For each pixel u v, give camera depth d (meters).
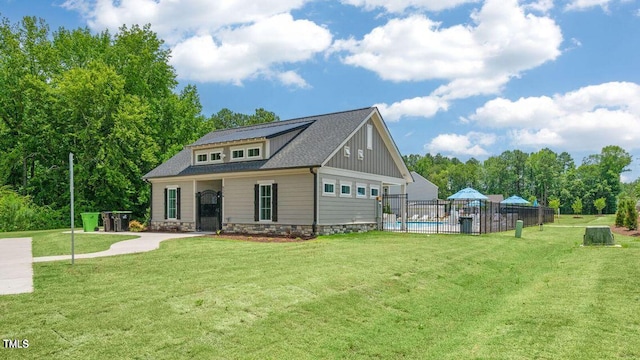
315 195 18.06
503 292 9.55
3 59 32.59
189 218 22.77
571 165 104.94
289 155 19.78
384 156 23.84
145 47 37.78
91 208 32.38
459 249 13.90
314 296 7.52
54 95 32.16
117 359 4.77
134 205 35.75
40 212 29.83
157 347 5.11
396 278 9.43
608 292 8.55
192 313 6.21
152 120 37.03
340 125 21.47
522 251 14.82
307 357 5.33
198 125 41.00
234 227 20.72
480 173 102.44
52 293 6.93
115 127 31.88
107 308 6.21
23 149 31.86
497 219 26.36
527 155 99.75
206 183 23.31
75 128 32.34
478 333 6.66
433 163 129.25
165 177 23.67
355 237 17.56
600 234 16.28
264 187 19.83
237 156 21.56
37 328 5.39
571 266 11.89
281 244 14.45
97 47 37.09
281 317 6.42
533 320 7.08
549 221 40.47
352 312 7.14
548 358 5.47
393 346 5.97
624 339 6.02
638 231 22.47
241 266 9.70
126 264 9.75
